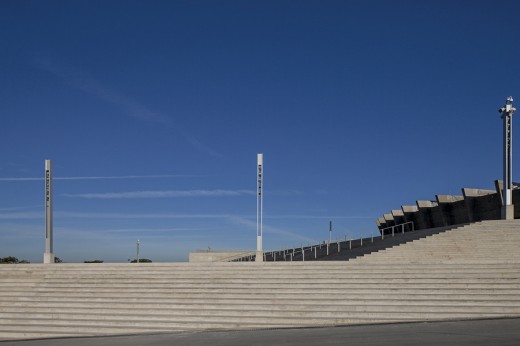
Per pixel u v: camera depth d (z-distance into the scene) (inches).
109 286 788.6
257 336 529.7
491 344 424.8
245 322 634.2
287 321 627.5
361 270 759.7
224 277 786.8
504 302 626.5
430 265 752.3
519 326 522.6
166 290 754.8
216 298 716.0
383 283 710.5
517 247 880.3
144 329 640.4
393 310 631.2
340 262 786.8
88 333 646.5
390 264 765.9
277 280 754.2
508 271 711.1
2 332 655.1
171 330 631.8
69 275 851.4
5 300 773.3
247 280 768.3
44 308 739.4
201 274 810.8
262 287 737.6
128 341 545.6
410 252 896.3
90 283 810.2
